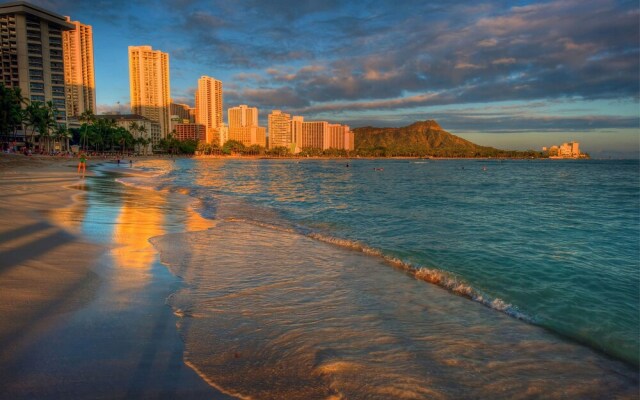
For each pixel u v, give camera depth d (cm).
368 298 679
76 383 358
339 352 468
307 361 440
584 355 502
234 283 729
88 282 661
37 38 11769
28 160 6022
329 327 543
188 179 4659
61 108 12294
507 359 479
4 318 488
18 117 8262
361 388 389
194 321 536
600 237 1383
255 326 534
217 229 1317
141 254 900
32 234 1012
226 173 6806
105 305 564
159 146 19112
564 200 2828
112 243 994
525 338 546
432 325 573
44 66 11869
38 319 494
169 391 358
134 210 1650
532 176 7175
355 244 1156
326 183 4681
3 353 404
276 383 389
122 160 11412
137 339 463
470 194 3278
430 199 2783
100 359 407
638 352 518
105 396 340
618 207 2386
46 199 1805
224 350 456
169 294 638
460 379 422
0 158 5525
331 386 389
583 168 12381
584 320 624
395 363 448
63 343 436
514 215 1972
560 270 926
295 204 2317
